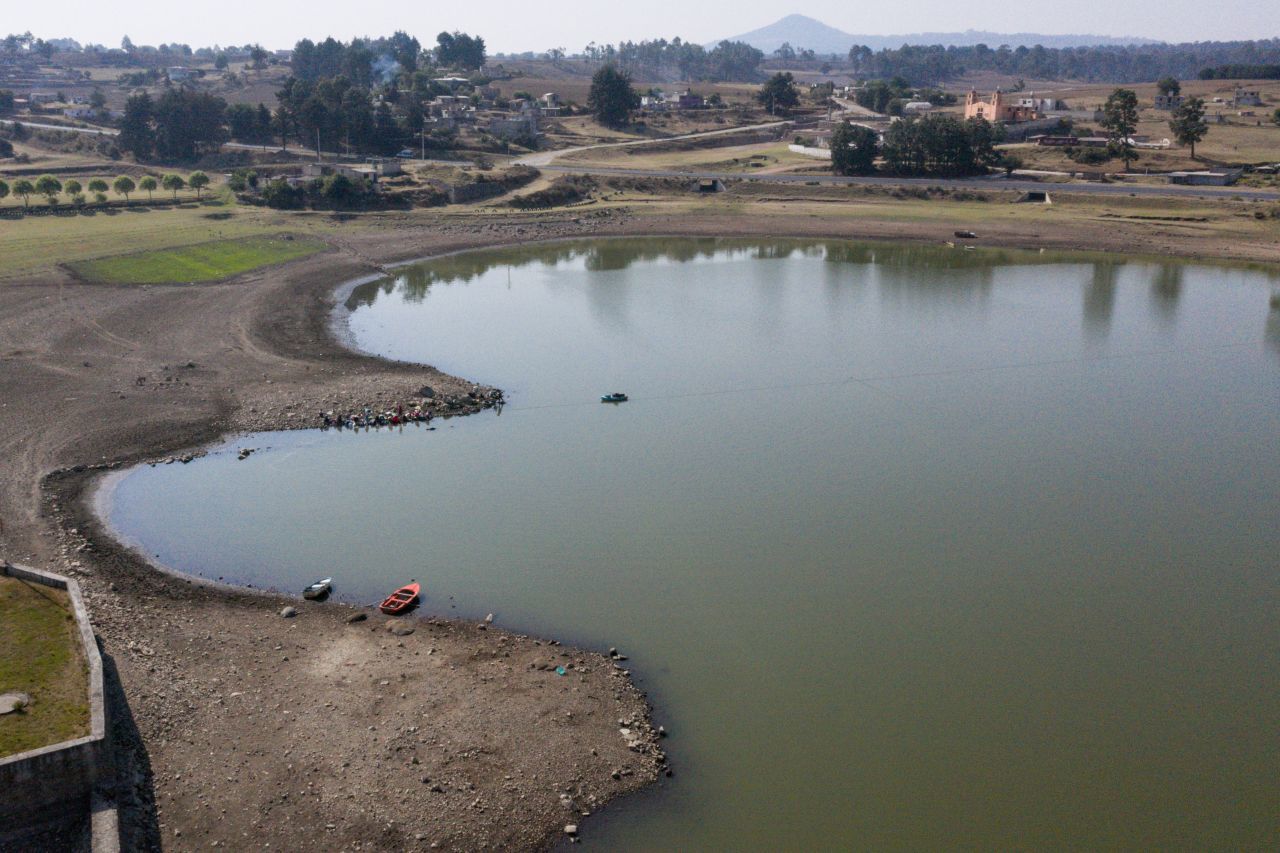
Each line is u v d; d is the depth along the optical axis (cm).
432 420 8394
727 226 17875
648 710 4641
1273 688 4897
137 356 9550
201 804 3881
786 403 8894
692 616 5484
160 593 5553
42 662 4278
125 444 7600
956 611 5562
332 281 13238
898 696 4816
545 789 4056
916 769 4316
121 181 17612
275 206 17950
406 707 4512
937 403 8912
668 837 3888
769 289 13400
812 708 4712
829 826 3978
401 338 10788
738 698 4775
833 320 11750
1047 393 9194
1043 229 17150
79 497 6738
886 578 5916
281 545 6231
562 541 6328
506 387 9256
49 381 8781
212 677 4681
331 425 8169
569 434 8138
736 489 7106
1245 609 5591
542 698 4634
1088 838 3944
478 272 14450
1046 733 4556
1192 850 3888
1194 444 7969
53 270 12512
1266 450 7838
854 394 9150
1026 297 12938
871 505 6869
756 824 3969
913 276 14250
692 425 8362
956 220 18050
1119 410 8744
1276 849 3888
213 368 9338
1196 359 10250
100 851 3491
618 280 13950
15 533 6144
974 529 6525
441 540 6328
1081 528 6544
